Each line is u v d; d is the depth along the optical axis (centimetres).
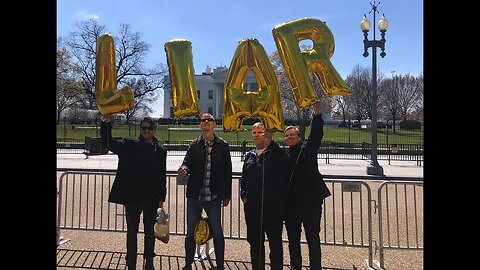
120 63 4572
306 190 399
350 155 2483
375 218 737
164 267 471
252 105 409
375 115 1551
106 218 730
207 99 8125
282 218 393
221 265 438
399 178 1398
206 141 448
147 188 418
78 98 4628
